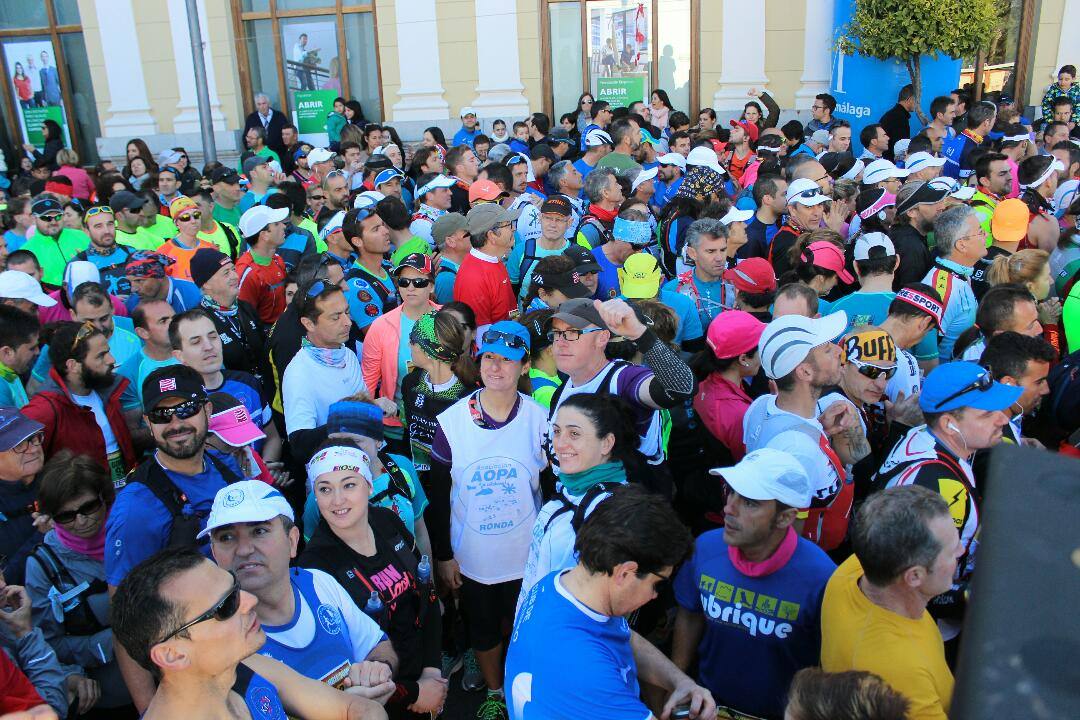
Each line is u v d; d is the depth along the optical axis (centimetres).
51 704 262
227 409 327
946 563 198
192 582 179
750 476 228
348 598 258
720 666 250
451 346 373
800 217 561
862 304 439
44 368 411
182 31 1345
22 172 1340
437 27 1318
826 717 161
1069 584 63
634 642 239
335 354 400
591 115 1140
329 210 741
